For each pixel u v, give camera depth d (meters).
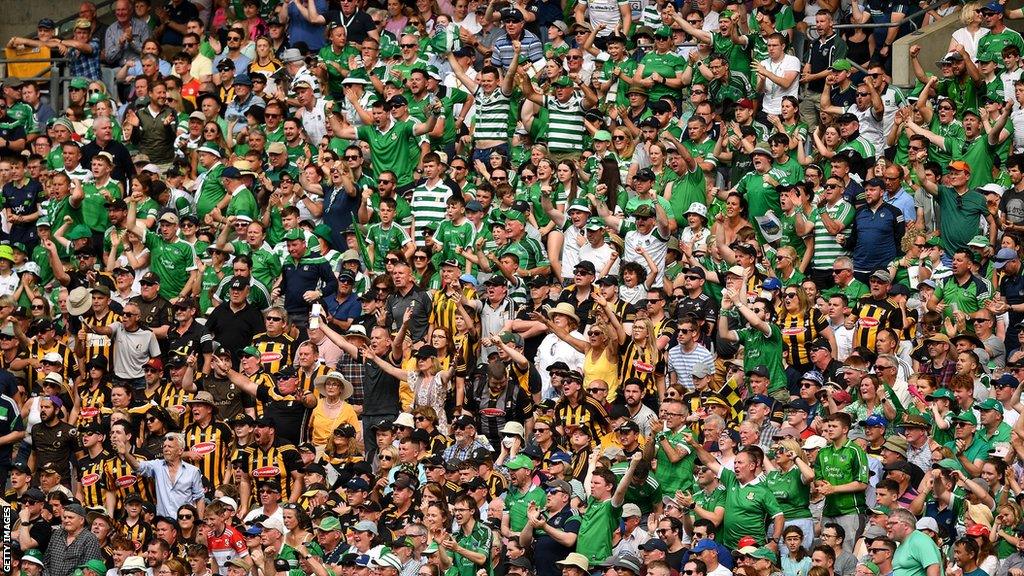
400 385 73.69
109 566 70.62
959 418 64.12
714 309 73.06
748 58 88.12
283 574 66.31
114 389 76.81
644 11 92.69
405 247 80.06
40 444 76.25
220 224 86.25
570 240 78.38
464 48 93.19
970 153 81.25
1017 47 84.50
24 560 71.06
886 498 59.59
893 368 66.62
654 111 86.38
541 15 94.12
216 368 75.56
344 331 78.94
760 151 79.75
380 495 67.81
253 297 80.94
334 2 97.56
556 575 62.12
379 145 86.75
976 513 59.09
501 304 74.38
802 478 60.75
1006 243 74.88
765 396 67.00
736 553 60.28
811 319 71.06
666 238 77.56
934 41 90.12
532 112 87.69
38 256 86.56
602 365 71.00
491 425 71.00
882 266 76.75
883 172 78.19
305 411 73.94
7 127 96.38
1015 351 70.50
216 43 99.56
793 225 78.31
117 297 83.56
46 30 103.06
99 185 88.25
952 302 72.50
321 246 80.75
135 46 101.81
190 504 70.75
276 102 90.50
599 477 61.56
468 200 83.31
